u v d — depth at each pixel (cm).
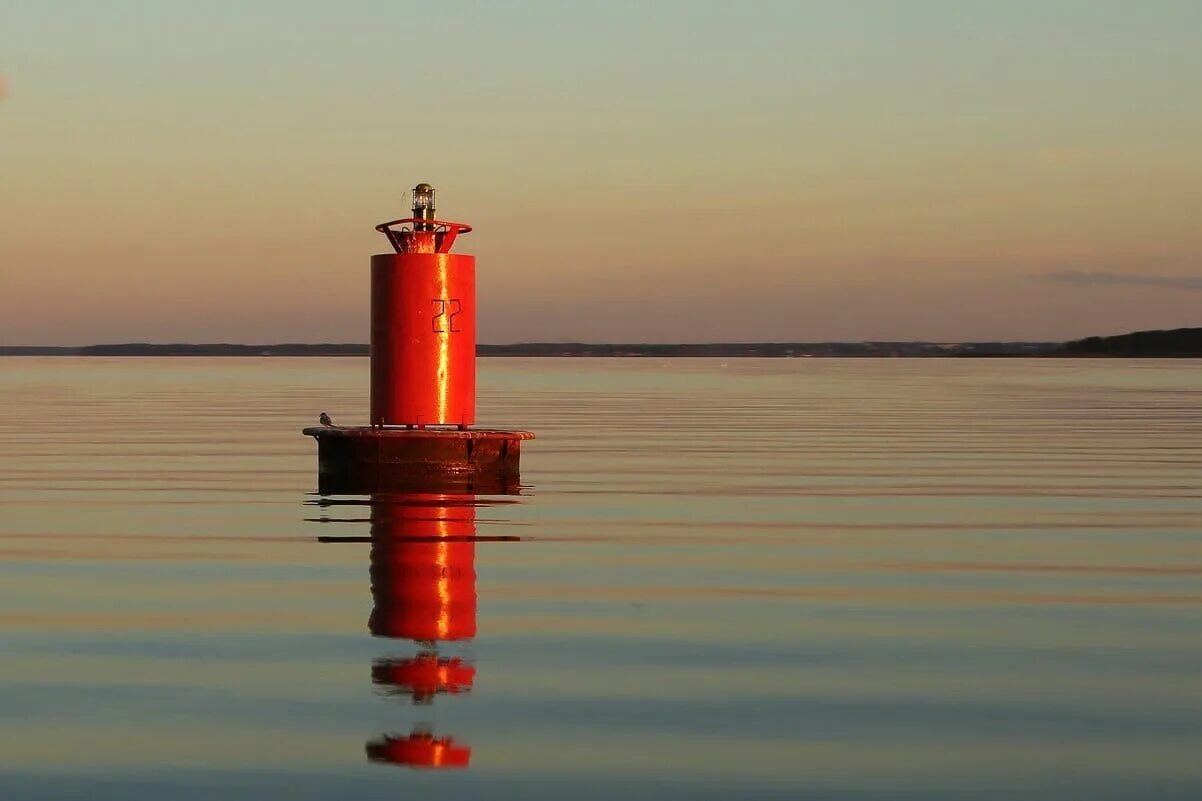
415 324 3409
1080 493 3259
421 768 1125
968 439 5262
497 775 1110
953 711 1291
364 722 1244
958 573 2061
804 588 1923
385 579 1966
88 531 2481
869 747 1184
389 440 3341
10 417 6900
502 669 1436
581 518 2705
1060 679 1407
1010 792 1079
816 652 1520
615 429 5881
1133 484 3478
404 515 2734
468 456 3378
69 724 1238
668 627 1648
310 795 1065
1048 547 2350
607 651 1518
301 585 1912
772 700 1325
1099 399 9825
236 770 1119
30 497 3075
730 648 1538
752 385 13688
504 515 2747
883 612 1748
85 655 1486
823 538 2445
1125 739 1206
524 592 1873
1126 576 2041
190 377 16900
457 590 1888
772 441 5100
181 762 1138
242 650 1511
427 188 3478
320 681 1382
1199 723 1254
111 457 4250
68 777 1103
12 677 1395
